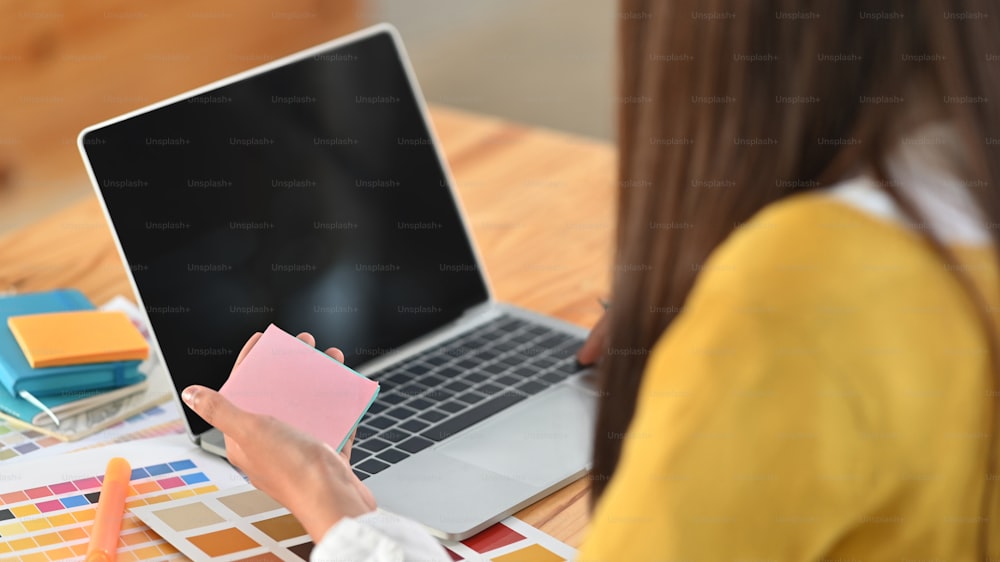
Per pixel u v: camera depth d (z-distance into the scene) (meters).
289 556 0.83
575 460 0.96
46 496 0.91
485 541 0.87
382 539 0.70
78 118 3.08
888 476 0.57
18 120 2.93
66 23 2.98
